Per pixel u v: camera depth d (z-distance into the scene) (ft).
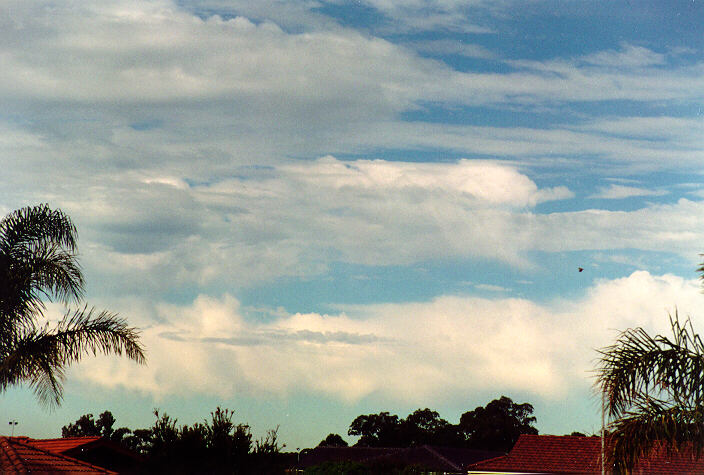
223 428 88.84
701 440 43.50
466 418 222.07
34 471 78.28
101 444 99.66
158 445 87.86
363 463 120.67
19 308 59.26
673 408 43.96
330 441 231.09
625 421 44.70
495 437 213.87
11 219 61.72
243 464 86.94
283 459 89.71
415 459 158.20
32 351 58.39
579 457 110.93
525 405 219.00
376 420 231.71
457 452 164.25
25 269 60.23
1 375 57.88
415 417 229.45
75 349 59.41
